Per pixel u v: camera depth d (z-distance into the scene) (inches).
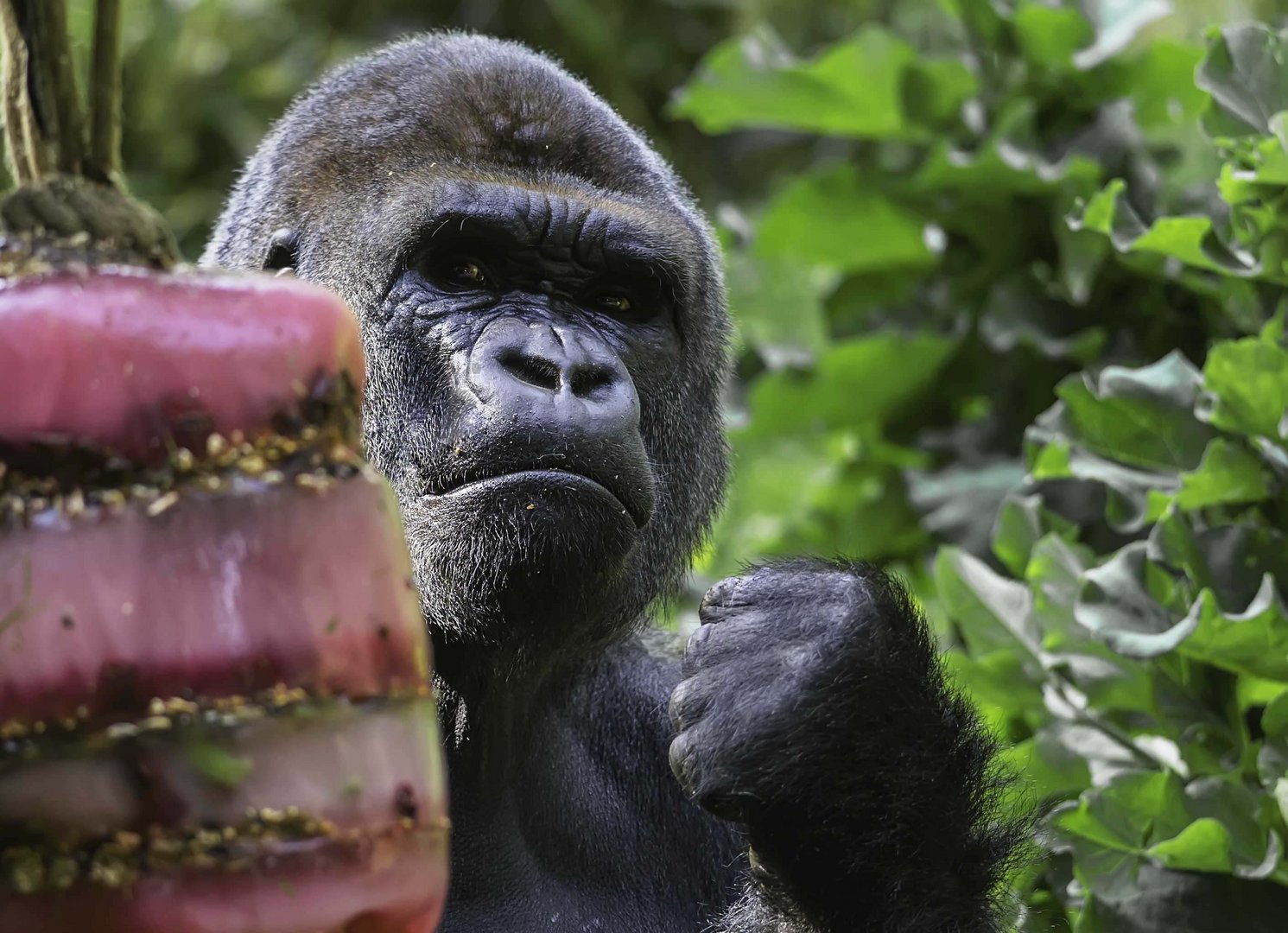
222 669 116.8
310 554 120.9
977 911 212.2
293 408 122.3
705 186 643.5
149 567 116.6
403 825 122.9
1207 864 236.1
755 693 194.2
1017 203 368.8
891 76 377.7
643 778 263.7
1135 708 258.7
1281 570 250.7
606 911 245.9
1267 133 273.6
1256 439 255.6
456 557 202.7
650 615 260.1
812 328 407.8
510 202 224.2
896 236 384.2
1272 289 296.2
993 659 274.8
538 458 201.2
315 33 660.7
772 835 197.0
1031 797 242.4
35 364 117.3
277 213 247.3
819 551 385.4
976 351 375.6
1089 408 274.8
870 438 388.5
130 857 114.5
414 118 239.8
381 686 123.3
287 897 117.0
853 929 203.5
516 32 660.1
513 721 232.5
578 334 215.3
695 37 665.0
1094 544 318.0
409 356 219.1
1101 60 358.0
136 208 124.3
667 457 244.1
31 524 116.1
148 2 649.6
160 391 118.9
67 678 114.7
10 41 126.8
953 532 344.2
